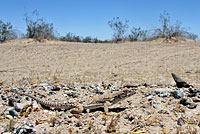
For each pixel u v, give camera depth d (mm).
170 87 3535
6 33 14758
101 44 12531
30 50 10086
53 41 15117
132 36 16844
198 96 2926
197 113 2430
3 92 3463
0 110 2582
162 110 2504
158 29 15617
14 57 8844
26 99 2975
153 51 10352
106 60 8531
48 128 2123
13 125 2104
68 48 10719
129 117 2314
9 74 5648
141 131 2037
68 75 5438
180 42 13648
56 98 3143
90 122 2189
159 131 2051
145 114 2416
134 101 2908
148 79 4703
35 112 2541
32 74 5602
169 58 8711
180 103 2732
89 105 2598
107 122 2260
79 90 3625
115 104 2818
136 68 6758
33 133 1967
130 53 9945
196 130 2021
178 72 5770
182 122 2182
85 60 8531
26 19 15242
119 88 3729
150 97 2949
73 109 2545
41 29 15469
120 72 5922
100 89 3553
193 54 9391
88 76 5242
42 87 3816
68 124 2221
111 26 16828
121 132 2023
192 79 4605
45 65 7469
